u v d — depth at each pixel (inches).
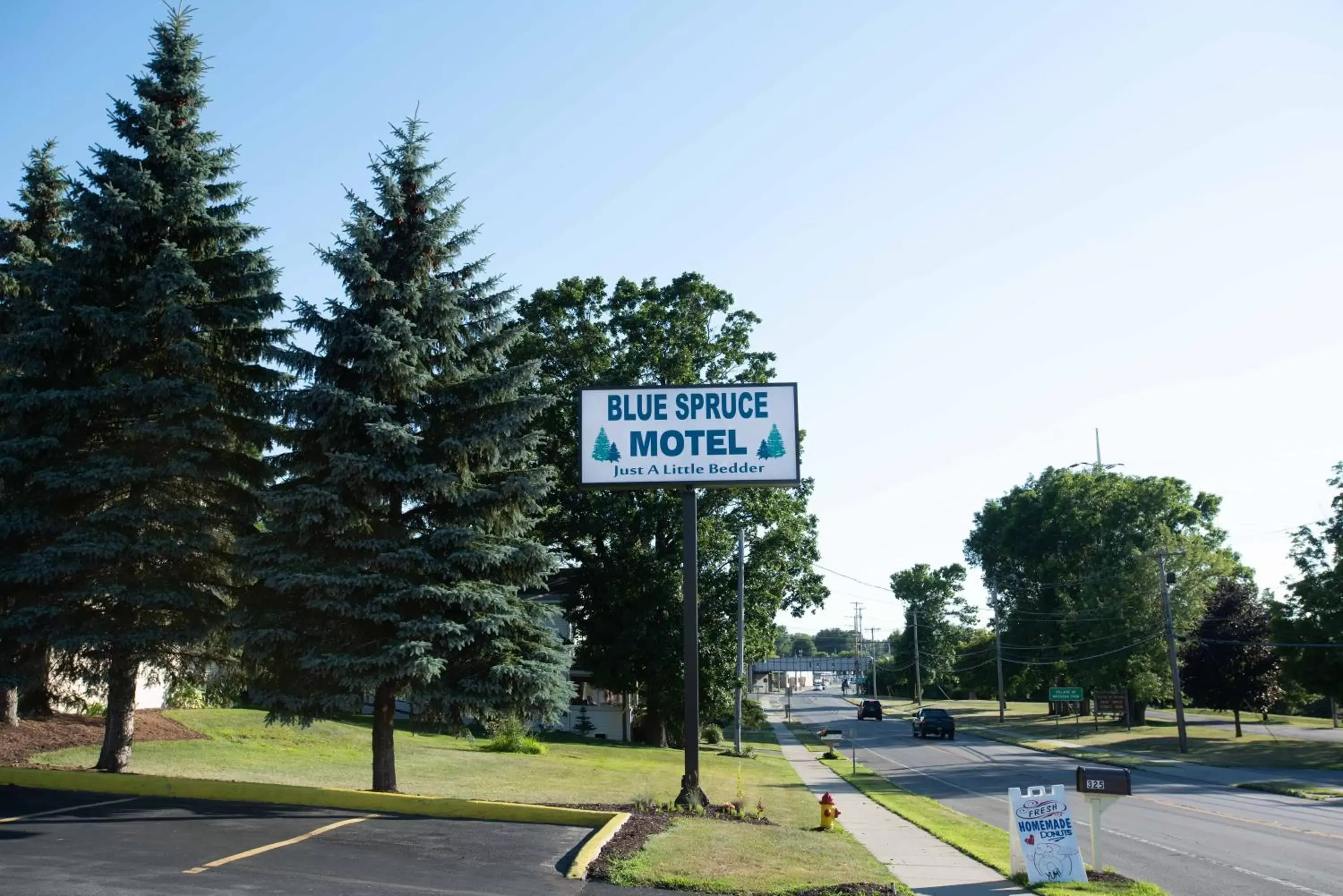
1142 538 2738.7
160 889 398.9
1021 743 2223.2
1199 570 2453.2
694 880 463.2
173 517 705.6
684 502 785.6
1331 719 3275.1
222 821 561.6
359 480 689.0
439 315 739.4
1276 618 1820.9
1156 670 2410.2
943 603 5123.0
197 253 775.1
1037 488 3395.7
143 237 745.0
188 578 738.8
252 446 784.3
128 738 727.1
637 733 1967.3
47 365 732.0
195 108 784.3
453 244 773.9
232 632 743.1
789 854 555.8
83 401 711.1
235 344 777.6
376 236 738.8
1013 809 533.6
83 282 736.3
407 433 707.4
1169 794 1179.9
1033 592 3373.5
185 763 810.2
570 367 1643.7
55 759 751.1
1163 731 2518.5
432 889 424.5
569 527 1601.9
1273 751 1828.2
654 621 1616.6
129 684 725.3
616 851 516.1
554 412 1588.3
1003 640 3614.7
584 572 1646.2
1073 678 2893.7
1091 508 2972.4
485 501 737.6
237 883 416.2
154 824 543.2
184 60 767.1
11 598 728.3
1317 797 1127.6
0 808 573.0
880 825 789.2
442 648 696.4
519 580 755.4
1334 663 1718.8
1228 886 562.9
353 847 506.9
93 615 699.4
